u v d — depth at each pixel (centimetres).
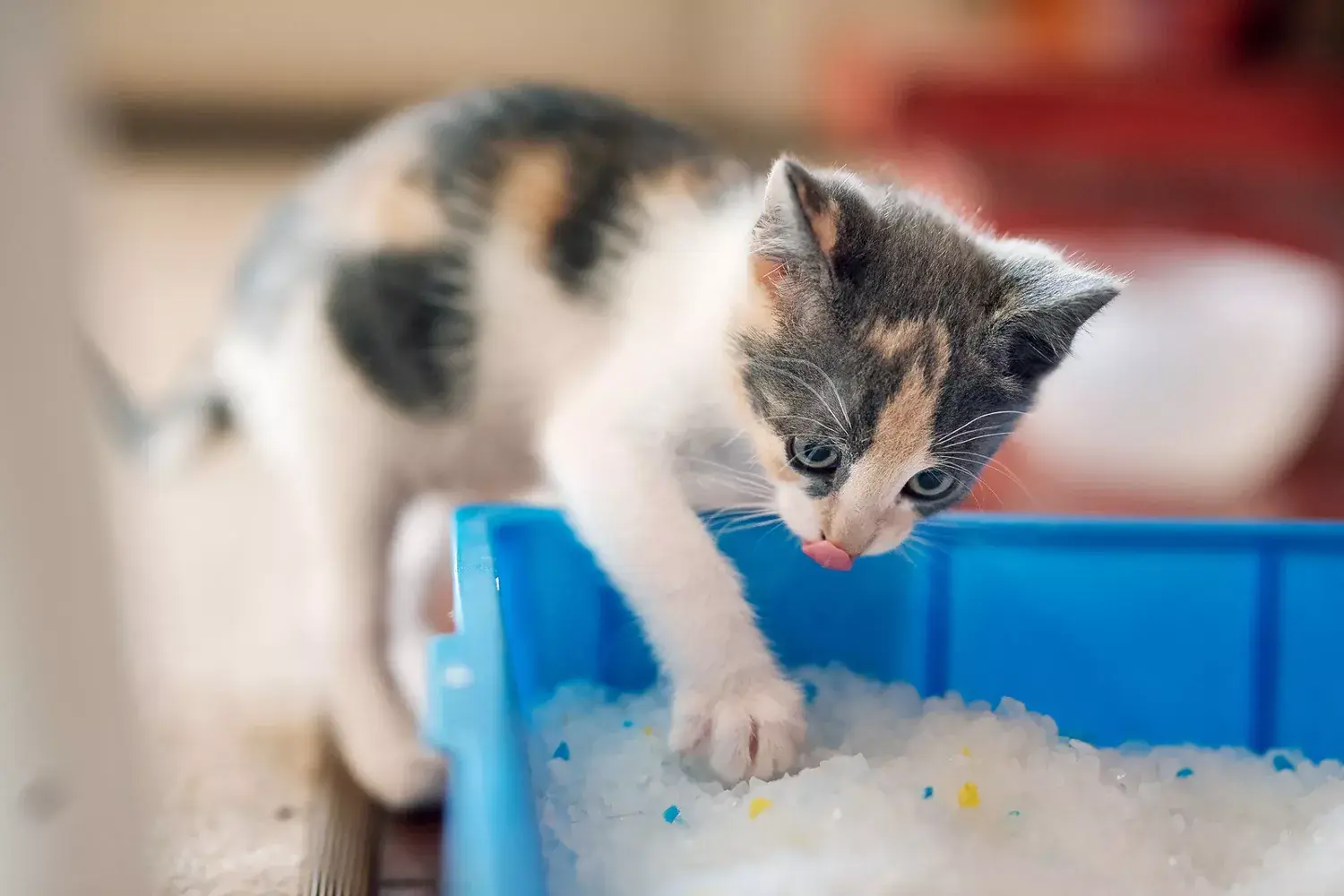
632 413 62
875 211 61
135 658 47
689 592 60
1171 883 56
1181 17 107
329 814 64
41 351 43
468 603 56
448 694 52
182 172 173
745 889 55
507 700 52
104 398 48
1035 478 87
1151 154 97
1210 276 92
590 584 62
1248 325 90
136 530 49
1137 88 96
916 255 60
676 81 196
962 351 60
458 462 68
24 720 45
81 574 45
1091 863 57
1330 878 56
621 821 57
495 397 67
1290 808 60
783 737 59
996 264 61
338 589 67
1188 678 63
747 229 62
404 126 68
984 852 56
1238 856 58
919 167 96
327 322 65
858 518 60
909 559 63
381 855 63
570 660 62
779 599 63
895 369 60
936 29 132
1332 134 97
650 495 61
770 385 60
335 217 66
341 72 189
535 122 67
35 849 47
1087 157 96
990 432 61
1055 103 95
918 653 63
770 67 193
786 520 61
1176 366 88
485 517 61
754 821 57
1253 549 63
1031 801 58
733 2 192
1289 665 63
